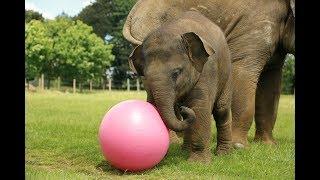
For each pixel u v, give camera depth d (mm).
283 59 11172
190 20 8312
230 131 9117
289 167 8094
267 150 9477
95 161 8398
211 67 8156
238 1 10219
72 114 17938
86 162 8422
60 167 8102
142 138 7266
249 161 8438
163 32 7586
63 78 47625
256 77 10094
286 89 41656
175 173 7488
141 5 10453
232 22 10203
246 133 10023
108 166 8039
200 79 7980
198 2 10305
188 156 8445
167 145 7590
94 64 47750
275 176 7531
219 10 10258
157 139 7355
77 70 46875
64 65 46562
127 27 10359
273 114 11266
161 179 7195
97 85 52500
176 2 10352
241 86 9992
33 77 46125
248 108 9961
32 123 13969
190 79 7707
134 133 7258
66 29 48250
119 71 56219
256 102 11273
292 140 11867
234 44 10195
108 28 60406
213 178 7191
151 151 7332
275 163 8375
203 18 8656
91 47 47438
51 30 48156
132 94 37438
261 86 11211
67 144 9898
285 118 18484
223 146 9109
